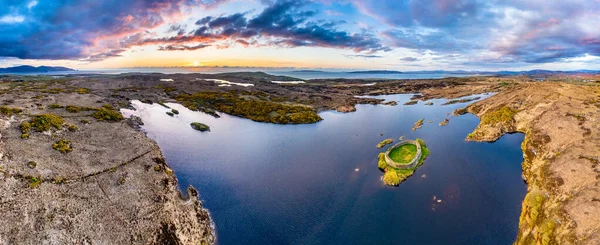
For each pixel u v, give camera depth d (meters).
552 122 61.00
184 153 66.69
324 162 63.88
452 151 66.12
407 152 62.97
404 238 40.19
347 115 108.75
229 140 77.94
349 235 41.16
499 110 80.88
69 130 56.22
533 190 41.91
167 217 39.22
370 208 46.75
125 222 35.72
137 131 70.25
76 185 39.38
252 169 60.81
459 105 120.81
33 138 48.19
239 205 47.72
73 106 74.81
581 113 60.66
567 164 43.22
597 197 33.72
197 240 38.47
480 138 71.94
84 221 33.97
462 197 48.56
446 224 42.47
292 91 165.38
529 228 36.41
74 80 153.50
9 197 33.38
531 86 90.75
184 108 107.56
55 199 35.56
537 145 56.28
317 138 80.12
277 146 74.38
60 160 44.06
